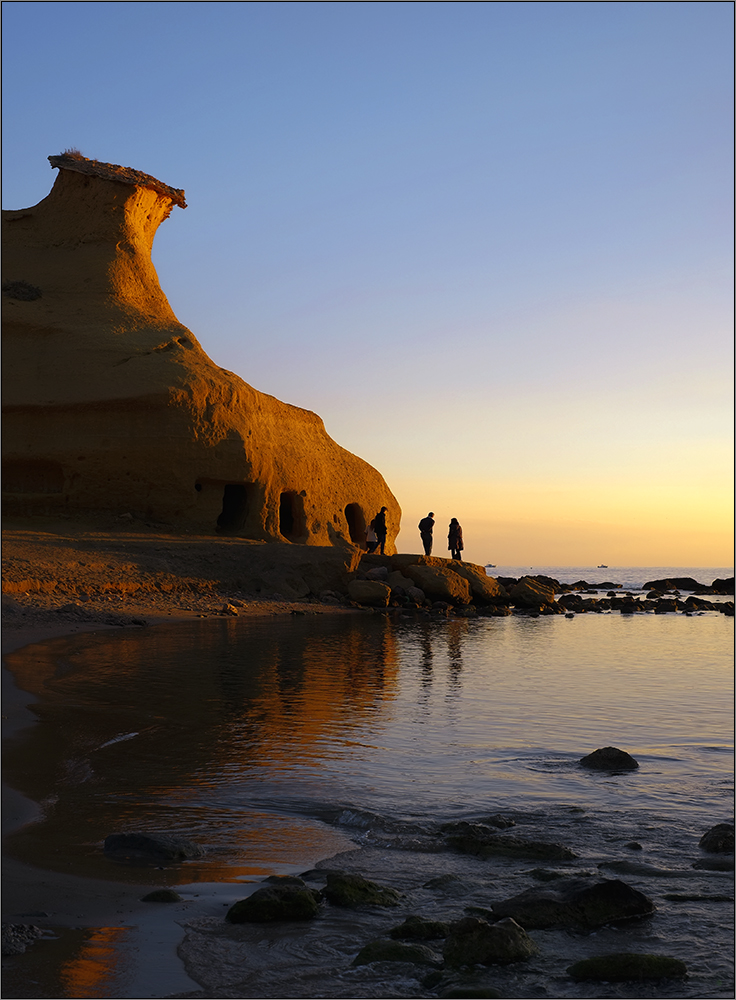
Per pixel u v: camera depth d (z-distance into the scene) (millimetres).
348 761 8516
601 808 7152
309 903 4973
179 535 30781
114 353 31750
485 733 9891
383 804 7184
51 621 18984
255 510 33562
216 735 9391
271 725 9938
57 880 5367
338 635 19969
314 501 36719
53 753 8430
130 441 30547
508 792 7590
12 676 12039
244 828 6559
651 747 9312
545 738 9688
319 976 4266
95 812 6820
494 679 14008
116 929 4699
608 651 18719
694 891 5367
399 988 4184
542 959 4473
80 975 4152
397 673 14336
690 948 4594
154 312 35656
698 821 6816
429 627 23609
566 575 130625
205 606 24516
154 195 38562
